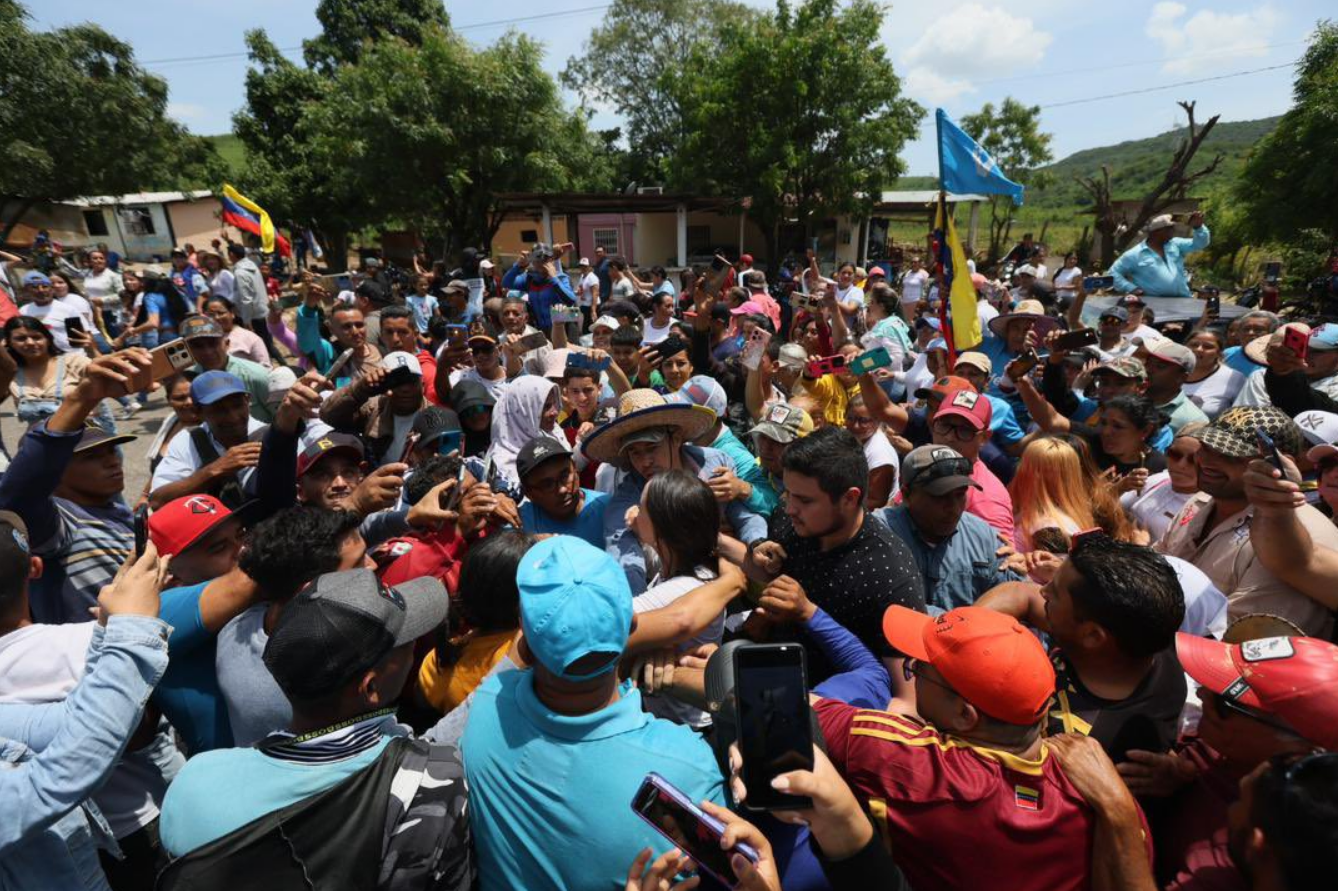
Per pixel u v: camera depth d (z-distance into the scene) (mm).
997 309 10352
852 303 10508
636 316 7371
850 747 1544
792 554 2457
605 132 36375
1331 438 2953
